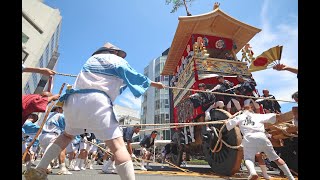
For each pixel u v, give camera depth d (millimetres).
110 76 2572
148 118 58688
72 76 3184
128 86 2576
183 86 8906
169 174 6820
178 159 9430
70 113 2443
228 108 6859
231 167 6000
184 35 9289
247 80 7516
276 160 4660
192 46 8945
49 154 2645
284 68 3799
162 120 54531
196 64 7648
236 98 7266
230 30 9383
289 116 5160
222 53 9617
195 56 7762
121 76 2588
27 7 34594
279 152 7684
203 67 7676
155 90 59000
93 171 7938
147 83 2734
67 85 2531
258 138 4676
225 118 6152
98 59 2662
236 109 7184
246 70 8062
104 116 2350
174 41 9562
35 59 31812
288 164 7340
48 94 3316
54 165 10477
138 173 7047
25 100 3064
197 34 9086
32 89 37781
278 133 6492
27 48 31094
